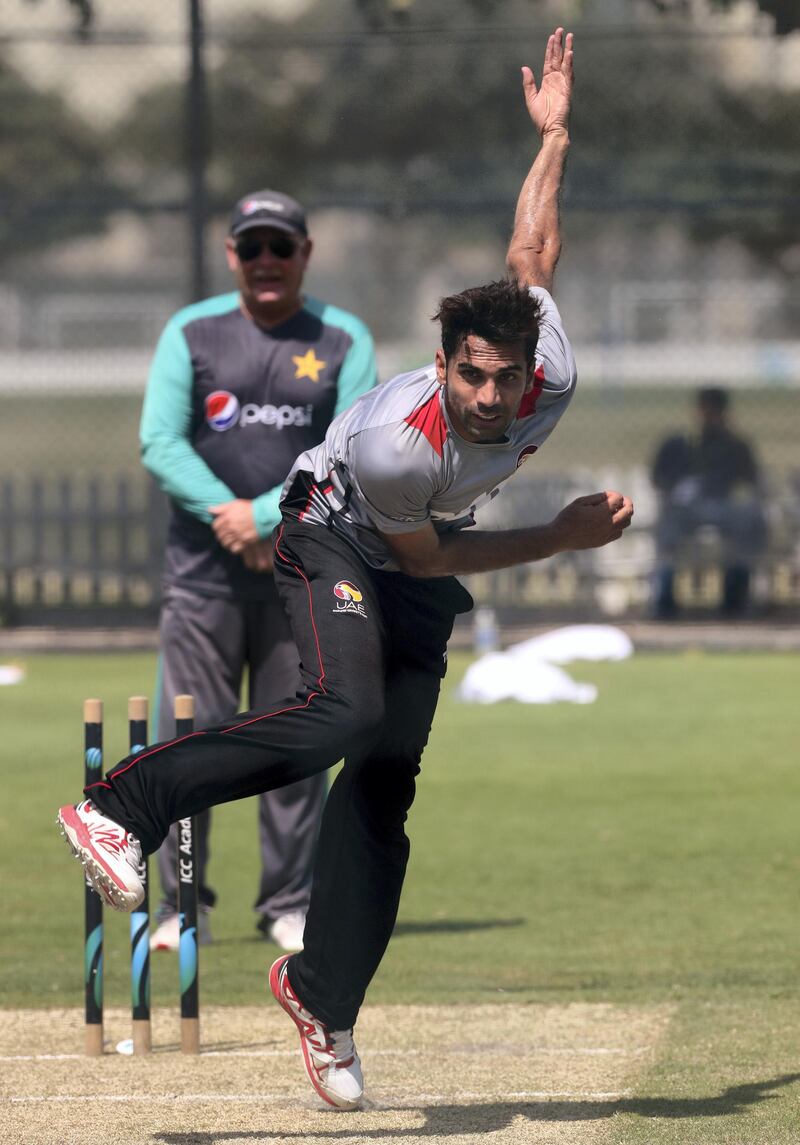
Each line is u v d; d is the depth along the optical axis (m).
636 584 57.94
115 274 163.12
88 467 112.19
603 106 111.00
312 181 124.19
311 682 14.85
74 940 23.38
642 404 132.12
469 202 50.91
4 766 35.69
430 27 50.62
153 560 55.03
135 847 14.45
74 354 145.38
